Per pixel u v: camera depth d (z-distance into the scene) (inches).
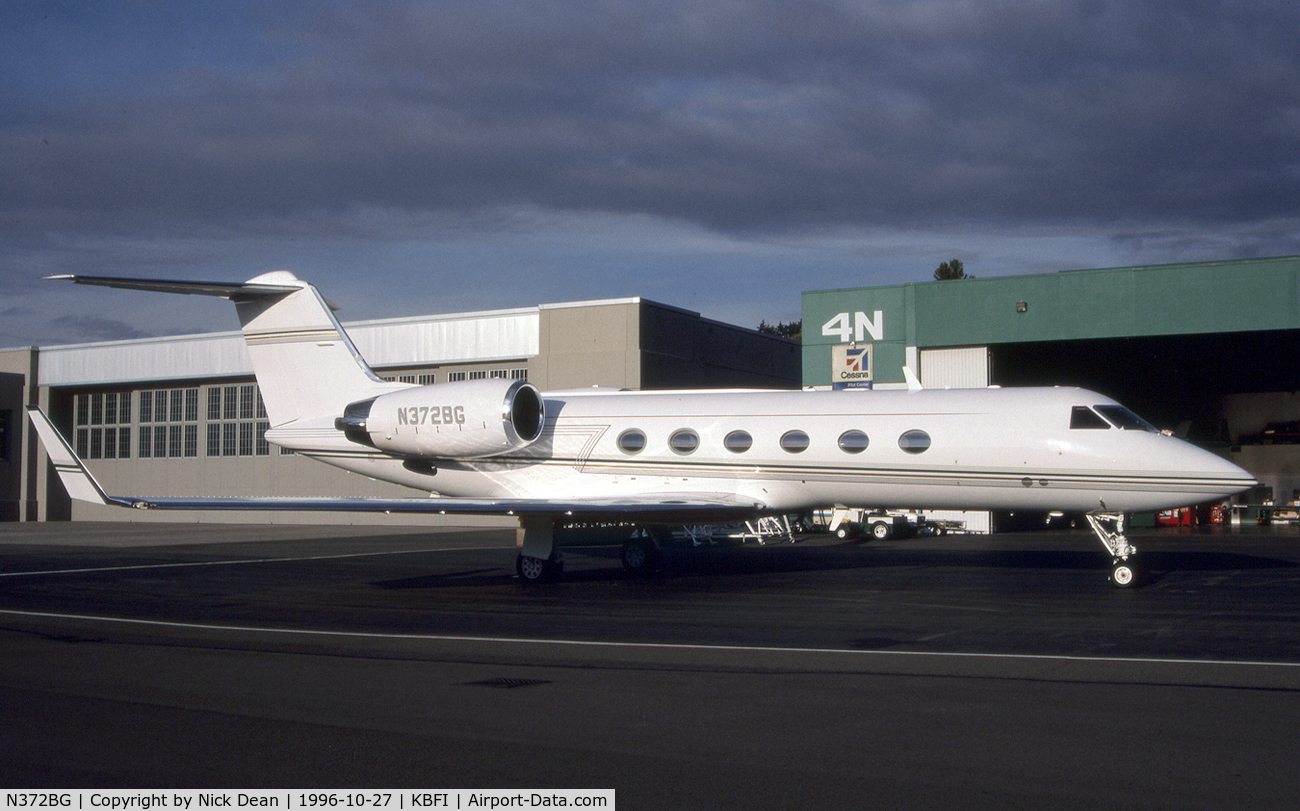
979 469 705.6
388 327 1616.6
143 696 368.5
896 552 989.8
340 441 853.2
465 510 695.1
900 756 284.4
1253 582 692.7
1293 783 258.8
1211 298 1152.2
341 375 855.7
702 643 472.4
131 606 637.3
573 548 776.3
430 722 326.6
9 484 1895.9
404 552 1092.5
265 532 1503.4
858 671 402.9
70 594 705.6
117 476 1868.8
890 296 1290.6
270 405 877.8
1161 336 1185.4
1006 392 723.4
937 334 1266.0
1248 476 650.2
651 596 654.5
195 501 682.8
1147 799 247.8
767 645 465.4
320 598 670.5
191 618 580.1
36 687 385.4
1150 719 322.3
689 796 253.0
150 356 1807.3
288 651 463.8
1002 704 344.2
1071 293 1206.9
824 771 271.6
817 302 1327.5
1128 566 671.8
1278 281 1126.4
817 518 1300.4
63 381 1894.7
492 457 831.7
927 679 386.3
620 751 292.0
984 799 248.5
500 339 1525.6
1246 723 316.5
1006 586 683.4
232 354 1732.3
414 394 812.0
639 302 1413.6
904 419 726.5
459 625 541.0
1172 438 679.1
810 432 744.3
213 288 833.5
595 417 812.6
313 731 316.8
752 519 792.3
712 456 769.6
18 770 279.7
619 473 798.5
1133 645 454.0
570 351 1454.2
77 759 289.6
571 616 568.1
